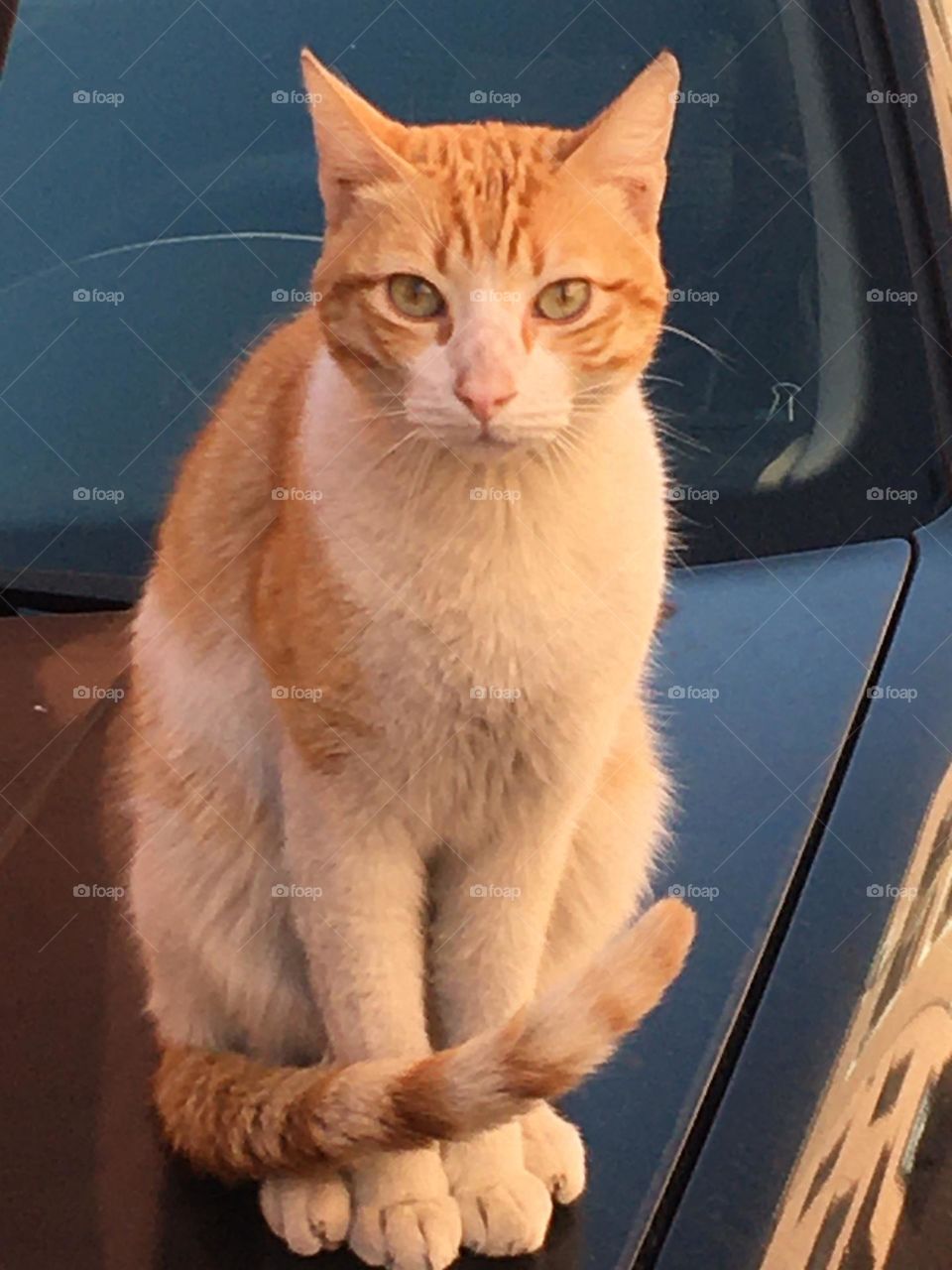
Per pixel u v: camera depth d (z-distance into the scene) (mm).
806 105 1409
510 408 978
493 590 967
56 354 1418
